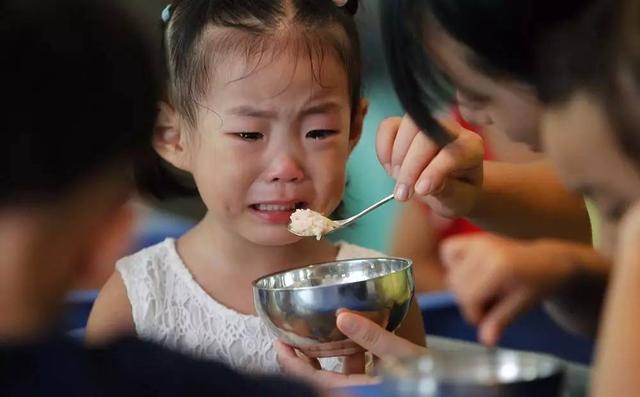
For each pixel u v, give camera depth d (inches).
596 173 50.9
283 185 80.6
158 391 40.7
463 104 56.6
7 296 42.7
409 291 67.9
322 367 79.4
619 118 47.9
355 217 80.0
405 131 79.1
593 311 64.3
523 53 49.8
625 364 44.3
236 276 87.0
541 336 89.0
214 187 82.8
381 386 48.3
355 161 113.2
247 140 80.7
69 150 42.0
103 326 86.2
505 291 58.4
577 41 48.1
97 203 43.6
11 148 41.4
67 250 43.6
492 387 43.0
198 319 86.1
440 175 77.0
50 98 41.6
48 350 40.9
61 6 42.8
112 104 42.9
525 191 85.9
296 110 80.0
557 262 61.2
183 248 89.3
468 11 49.4
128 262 88.4
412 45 53.6
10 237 42.3
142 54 44.9
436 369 45.2
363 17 87.6
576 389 53.7
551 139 51.9
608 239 54.4
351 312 64.6
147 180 63.2
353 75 84.4
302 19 81.9
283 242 82.4
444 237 110.6
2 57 41.3
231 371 42.7
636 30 46.8
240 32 80.8
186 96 83.2
